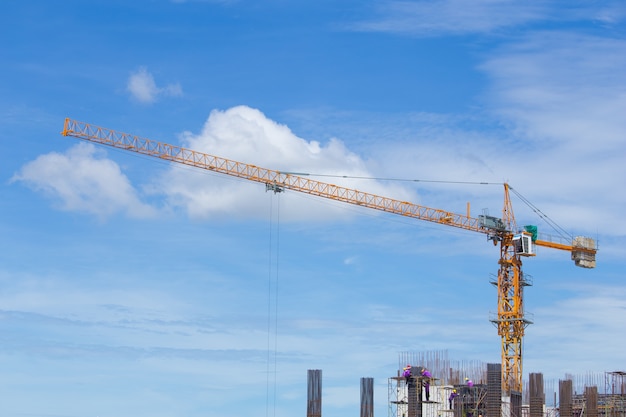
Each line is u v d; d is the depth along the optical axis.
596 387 167.88
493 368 162.50
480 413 181.62
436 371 190.75
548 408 187.75
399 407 184.88
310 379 165.38
